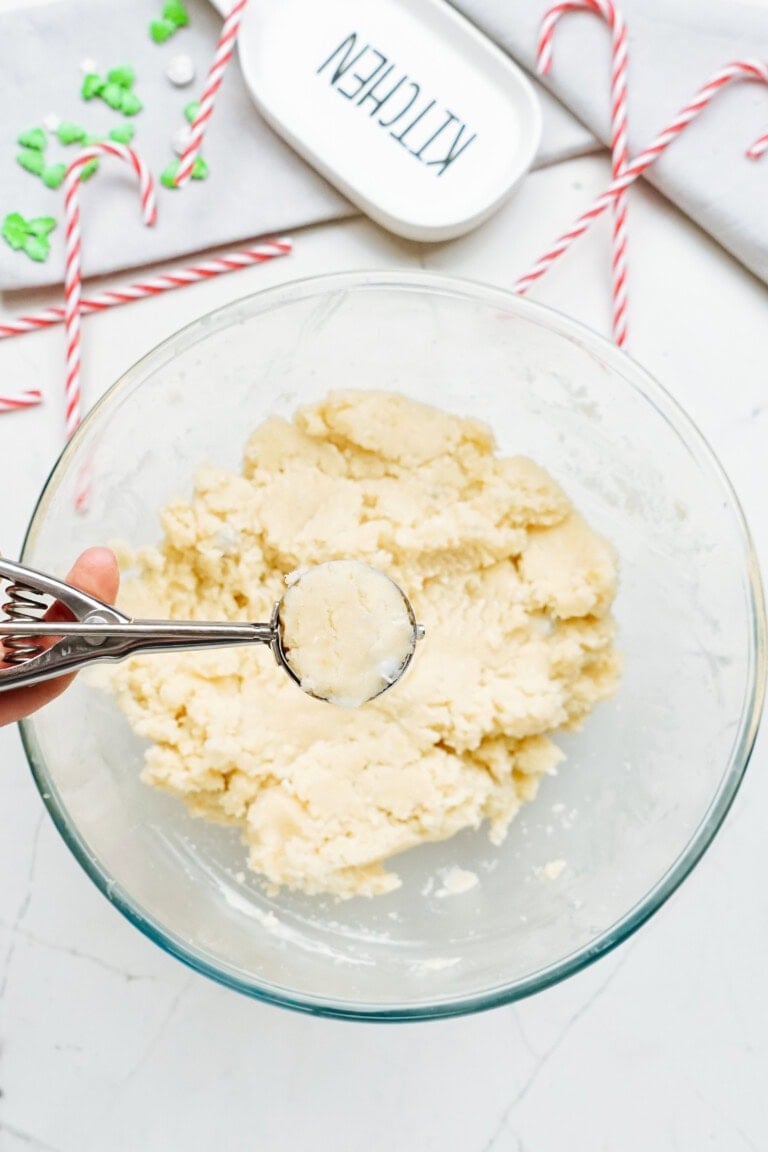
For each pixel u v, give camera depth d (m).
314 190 0.57
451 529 0.53
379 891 0.52
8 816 0.55
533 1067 0.54
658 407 0.53
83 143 0.57
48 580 0.46
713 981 0.55
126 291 0.57
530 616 0.53
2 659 0.47
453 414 0.55
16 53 0.57
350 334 0.55
